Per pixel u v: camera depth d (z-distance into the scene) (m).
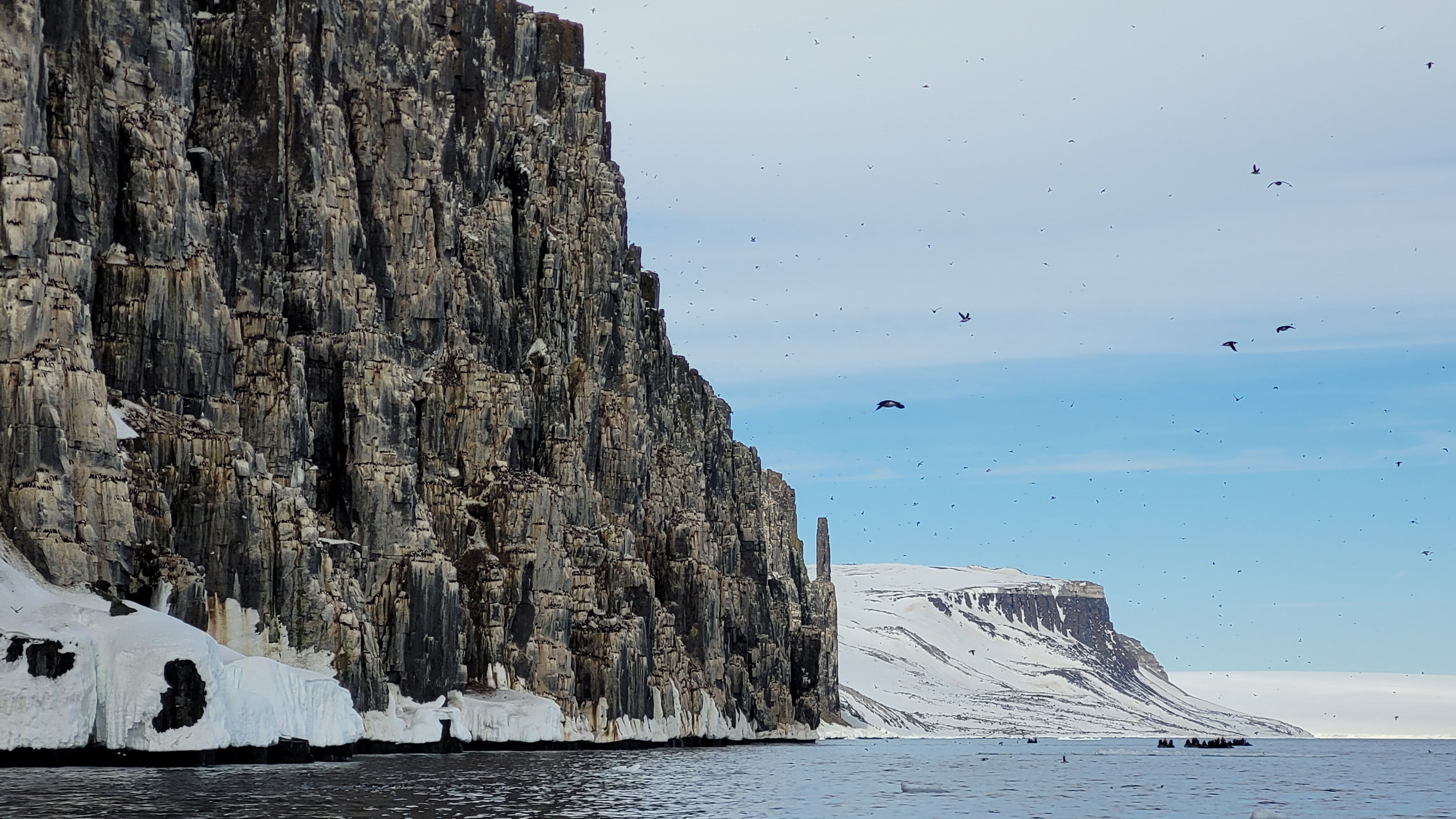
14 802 154.75
